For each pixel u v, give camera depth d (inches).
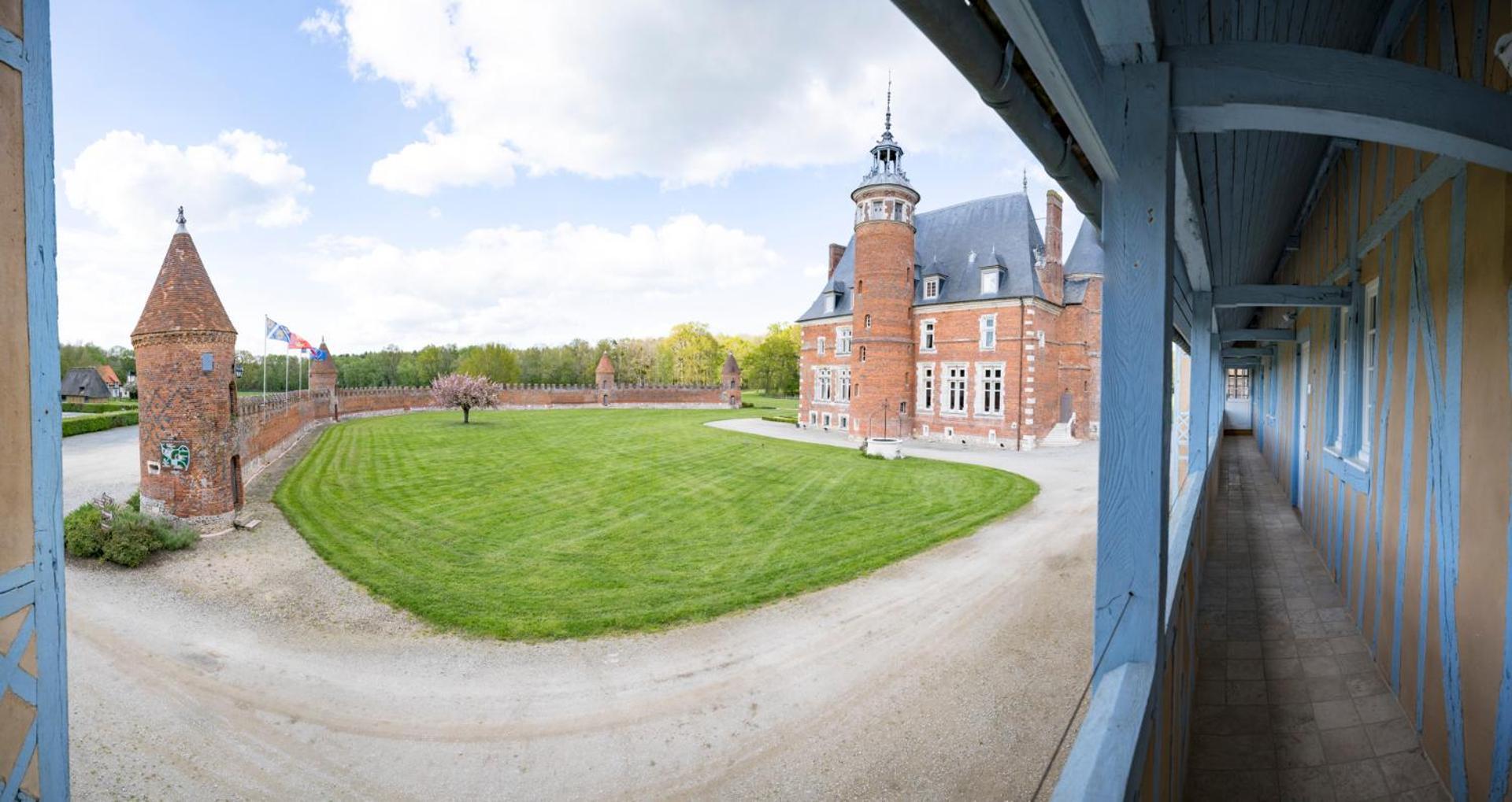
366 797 187.9
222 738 218.5
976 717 220.7
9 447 82.3
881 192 1163.3
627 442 1090.1
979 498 598.5
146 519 434.0
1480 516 124.8
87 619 324.8
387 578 378.3
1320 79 73.5
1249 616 231.8
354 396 1676.9
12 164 81.9
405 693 247.1
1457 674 134.5
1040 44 57.5
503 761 204.1
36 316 86.0
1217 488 448.5
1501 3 107.3
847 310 1344.7
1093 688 85.0
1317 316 300.8
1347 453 233.0
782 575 379.2
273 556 429.4
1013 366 1069.8
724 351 3612.2
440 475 739.4
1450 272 139.8
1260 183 188.5
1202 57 77.0
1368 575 203.5
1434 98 71.0
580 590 355.9
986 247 1181.7
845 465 821.9
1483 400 124.2
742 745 209.8
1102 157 82.8
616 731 219.5
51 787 89.1
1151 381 80.6
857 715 224.5
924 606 325.4
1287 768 148.3
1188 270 206.1
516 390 2140.7
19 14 82.6
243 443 671.1
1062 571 374.0
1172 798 112.0
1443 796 137.1
